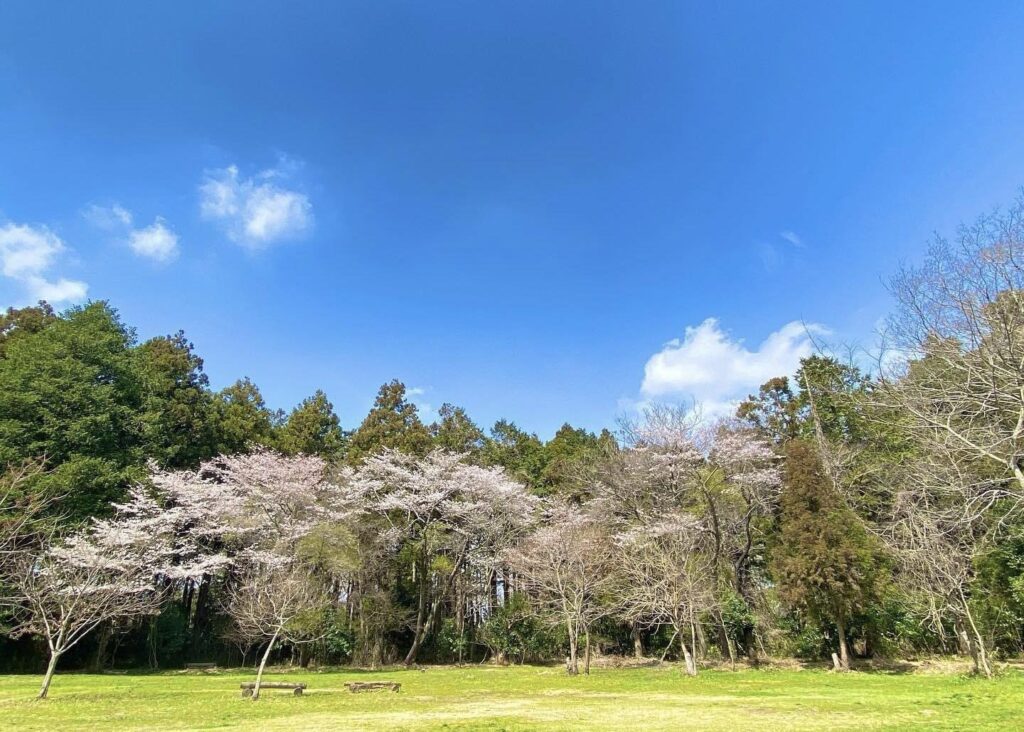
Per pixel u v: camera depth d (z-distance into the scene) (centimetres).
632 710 1146
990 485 1467
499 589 3244
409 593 2930
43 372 2366
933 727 848
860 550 2083
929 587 1655
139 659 2545
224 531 2453
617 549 2353
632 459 2691
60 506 2166
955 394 1405
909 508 1738
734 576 2511
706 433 2622
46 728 942
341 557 2478
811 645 2280
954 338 1380
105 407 2412
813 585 2073
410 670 2412
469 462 3353
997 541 1691
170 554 2367
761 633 2417
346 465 2969
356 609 2655
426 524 2770
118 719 1045
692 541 2258
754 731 879
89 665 2388
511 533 2844
